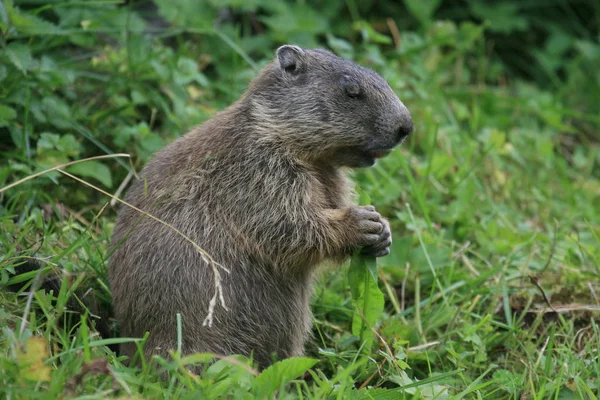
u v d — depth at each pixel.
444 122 13.89
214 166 8.65
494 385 8.52
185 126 11.84
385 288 10.21
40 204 10.27
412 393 7.84
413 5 15.88
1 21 10.26
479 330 9.52
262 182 8.59
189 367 8.01
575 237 11.88
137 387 6.94
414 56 14.65
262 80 9.11
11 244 8.58
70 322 8.12
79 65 11.70
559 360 8.72
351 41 15.48
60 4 10.80
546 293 10.08
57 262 8.50
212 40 14.05
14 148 10.70
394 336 8.85
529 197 13.20
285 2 15.66
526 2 17.28
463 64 15.95
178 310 8.19
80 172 10.38
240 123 8.87
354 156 9.06
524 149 14.25
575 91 16.50
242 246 8.50
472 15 17.23
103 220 10.13
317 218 8.55
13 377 6.46
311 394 7.53
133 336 8.42
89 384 6.67
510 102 15.23
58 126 10.80
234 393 6.93
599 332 9.36
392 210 11.78
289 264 8.60
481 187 12.62
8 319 7.51
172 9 13.04
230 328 8.37
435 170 12.20
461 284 10.01
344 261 8.85
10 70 10.52
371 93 8.87
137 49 11.84
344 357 8.87
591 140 15.79
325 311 9.80
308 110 8.81
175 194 8.52
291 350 8.88
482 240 11.16
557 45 16.92
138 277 8.29
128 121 11.57
